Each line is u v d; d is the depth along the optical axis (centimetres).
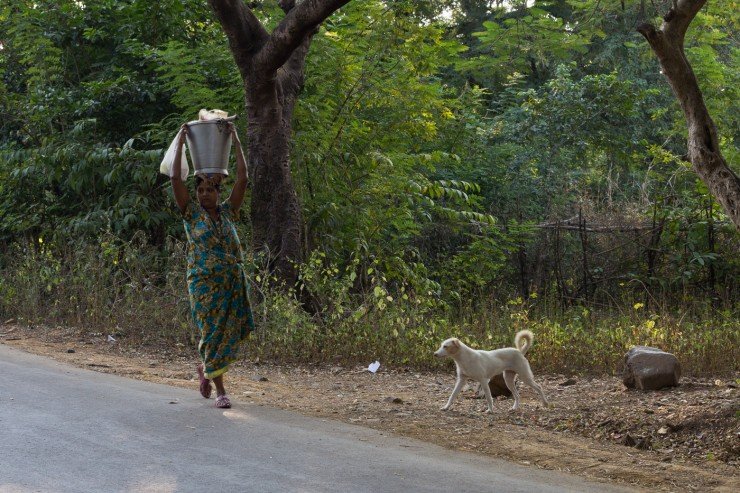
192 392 762
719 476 585
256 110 1127
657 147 1792
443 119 1589
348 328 1051
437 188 1445
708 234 1484
